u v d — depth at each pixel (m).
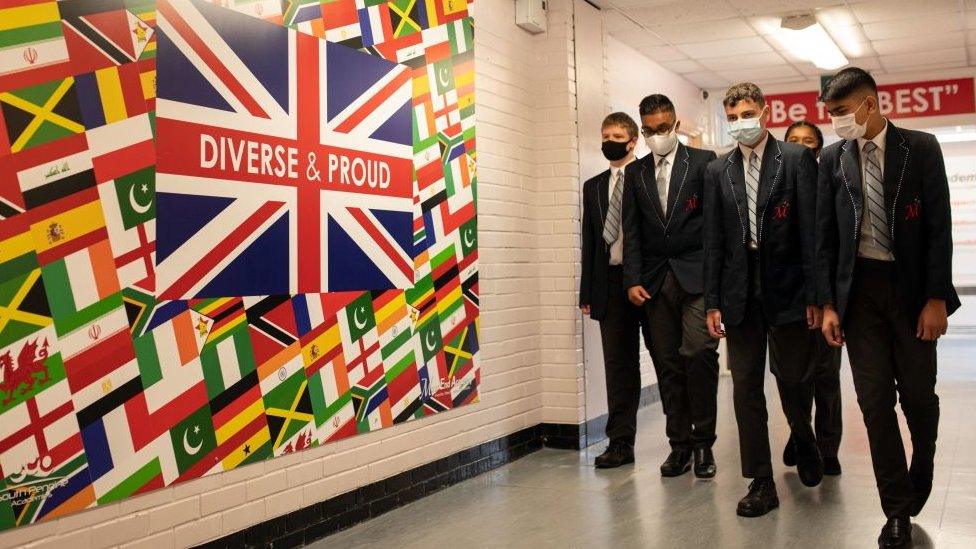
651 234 4.55
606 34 7.03
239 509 3.17
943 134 13.16
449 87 4.50
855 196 3.18
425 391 4.27
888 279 3.13
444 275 4.45
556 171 5.48
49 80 2.51
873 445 3.18
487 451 4.86
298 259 3.45
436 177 4.38
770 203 3.66
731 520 3.68
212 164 3.05
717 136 9.90
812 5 6.41
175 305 2.90
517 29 5.31
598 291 4.88
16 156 2.42
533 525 3.72
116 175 2.71
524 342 5.31
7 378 2.38
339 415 3.67
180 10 2.95
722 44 7.53
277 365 3.33
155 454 2.82
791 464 4.61
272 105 3.33
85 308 2.60
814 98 9.31
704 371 4.42
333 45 3.67
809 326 3.55
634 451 5.32
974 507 3.76
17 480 2.40
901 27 7.14
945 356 10.91
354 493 3.78
